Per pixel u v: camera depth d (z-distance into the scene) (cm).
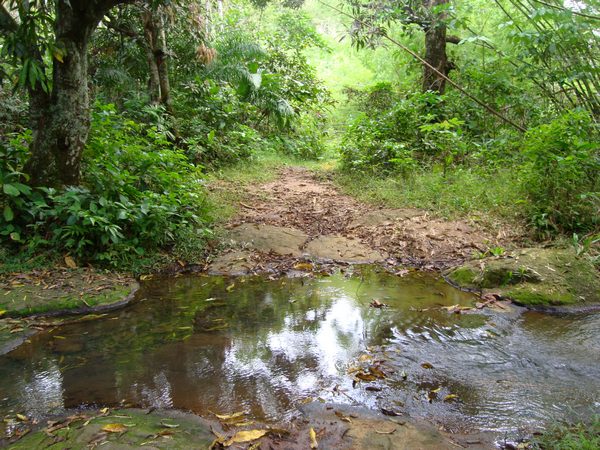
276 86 1006
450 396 246
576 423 222
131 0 438
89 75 849
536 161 531
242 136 917
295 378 267
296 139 1156
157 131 721
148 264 458
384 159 783
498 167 660
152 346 309
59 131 439
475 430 219
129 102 756
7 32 414
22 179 446
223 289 418
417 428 220
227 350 302
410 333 326
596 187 507
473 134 829
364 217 590
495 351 298
